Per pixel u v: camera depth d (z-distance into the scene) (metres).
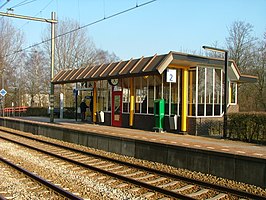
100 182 10.48
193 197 8.77
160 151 13.48
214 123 19.42
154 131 20.25
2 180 10.69
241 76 22.73
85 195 8.98
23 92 61.81
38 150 16.84
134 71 19.19
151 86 21.58
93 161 14.21
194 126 18.66
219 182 10.63
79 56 55.00
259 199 8.54
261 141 15.12
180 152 12.56
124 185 10.02
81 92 37.53
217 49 16.34
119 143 15.89
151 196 8.91
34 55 62.16
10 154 16.05
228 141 15.76
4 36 59.62
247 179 10.37
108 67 22.52
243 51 40.59
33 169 12.46
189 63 18.62
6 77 60.00
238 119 16.08
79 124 26.20
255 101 36.41
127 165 13.10
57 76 28.55
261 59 38.31
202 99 19.59
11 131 27.78
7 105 59.56
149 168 11.94
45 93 61.50
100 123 26.14
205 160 11.64
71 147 18.30
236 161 10.69
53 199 8.62
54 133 22.30
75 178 11.02
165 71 19.56
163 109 20.12
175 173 11.93
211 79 20.30
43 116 45.34
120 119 24.05
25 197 8.77
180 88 19.66
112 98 25.03
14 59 61.00
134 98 22.94
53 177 11.15
